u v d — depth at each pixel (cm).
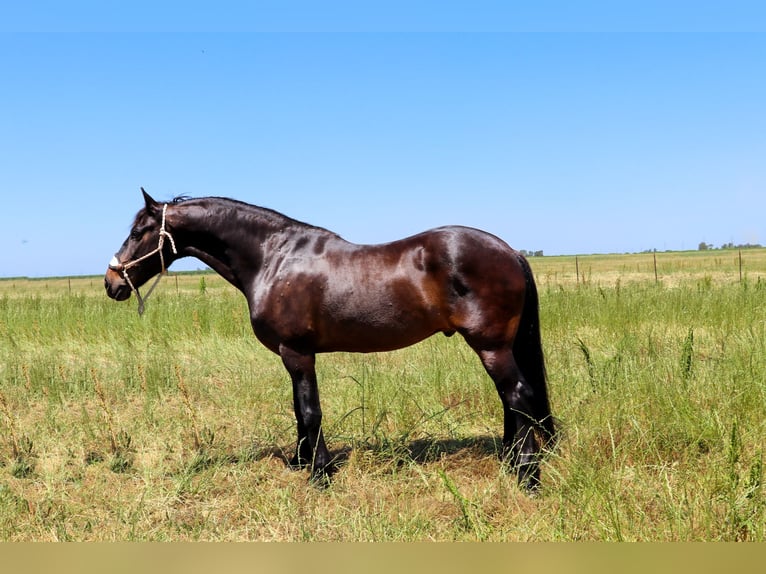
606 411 553
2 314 1277
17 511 458
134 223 542
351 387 727
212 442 602
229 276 538
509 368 465
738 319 1043
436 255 470
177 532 433
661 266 3753
